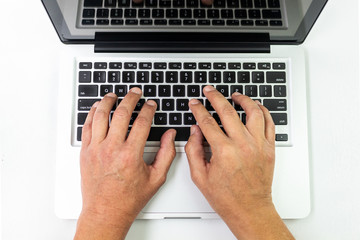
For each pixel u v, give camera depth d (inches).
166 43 21.5
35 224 21.9
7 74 22.4
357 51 22.5
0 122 22.2
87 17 21.2
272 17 21.5
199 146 20.2
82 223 19.0
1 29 22.5
